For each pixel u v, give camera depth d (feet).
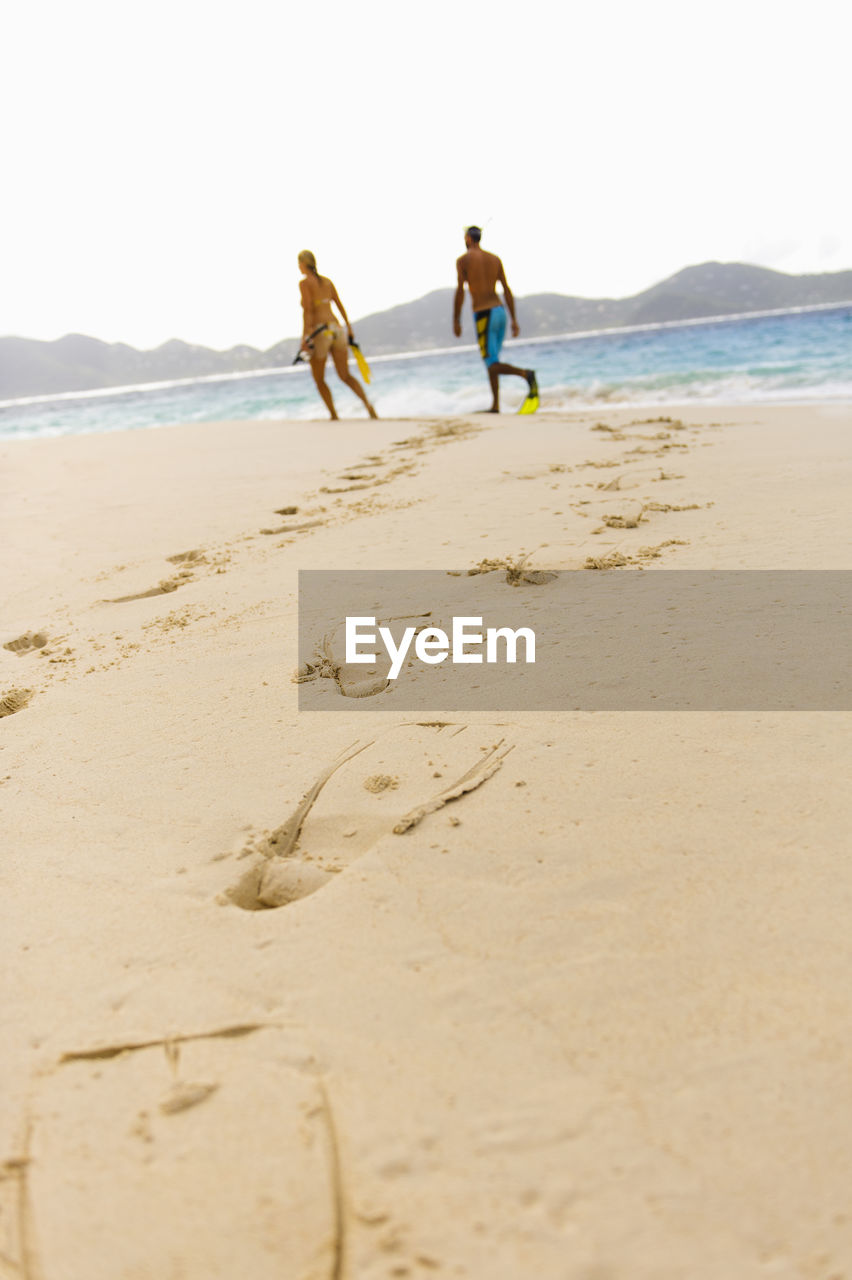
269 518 14.51
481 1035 3.61
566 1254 2.71
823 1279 2.56
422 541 11.74
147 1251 2.86
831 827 4.72
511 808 5.25
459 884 4.60
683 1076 3.31
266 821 5.46
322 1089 3.43
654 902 4.30
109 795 5.96
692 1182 2.90
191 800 5.78
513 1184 2.95
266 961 4.20
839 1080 3.23
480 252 27.66
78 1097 3.51
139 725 7.04
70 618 10.30
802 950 3.89
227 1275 2.75
